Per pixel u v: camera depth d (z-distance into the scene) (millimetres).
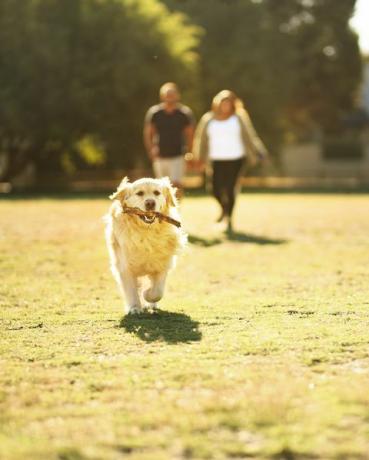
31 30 31438
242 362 5043
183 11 40562
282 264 10156
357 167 54531
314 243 12664
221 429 3762
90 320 6531
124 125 33750
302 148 55312
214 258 10797
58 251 11555
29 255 11070
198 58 37625
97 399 4293
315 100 56844
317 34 54531
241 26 40188
